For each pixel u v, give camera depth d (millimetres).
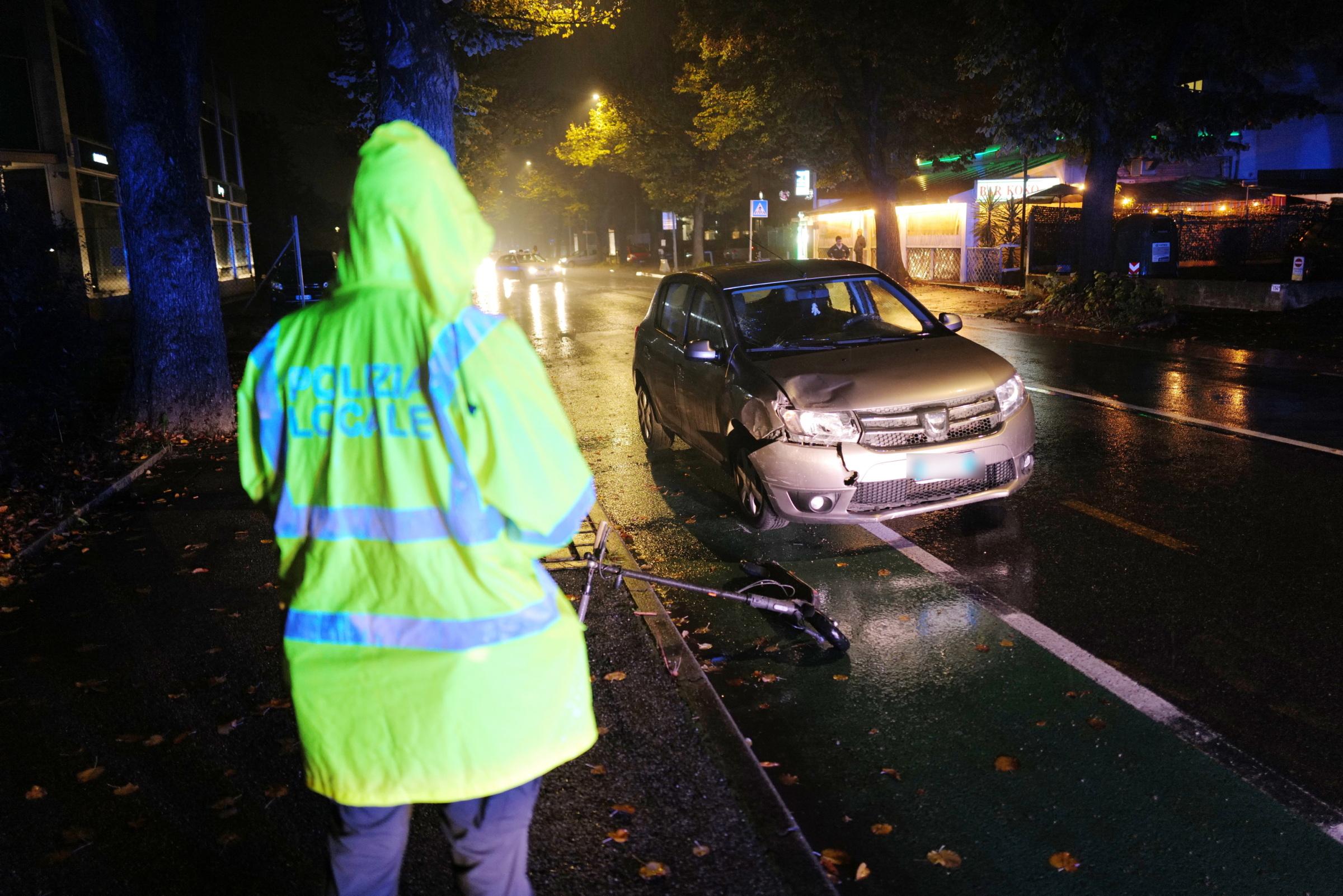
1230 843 2943
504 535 1649
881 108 26266
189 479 8039
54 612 5113
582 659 1824
